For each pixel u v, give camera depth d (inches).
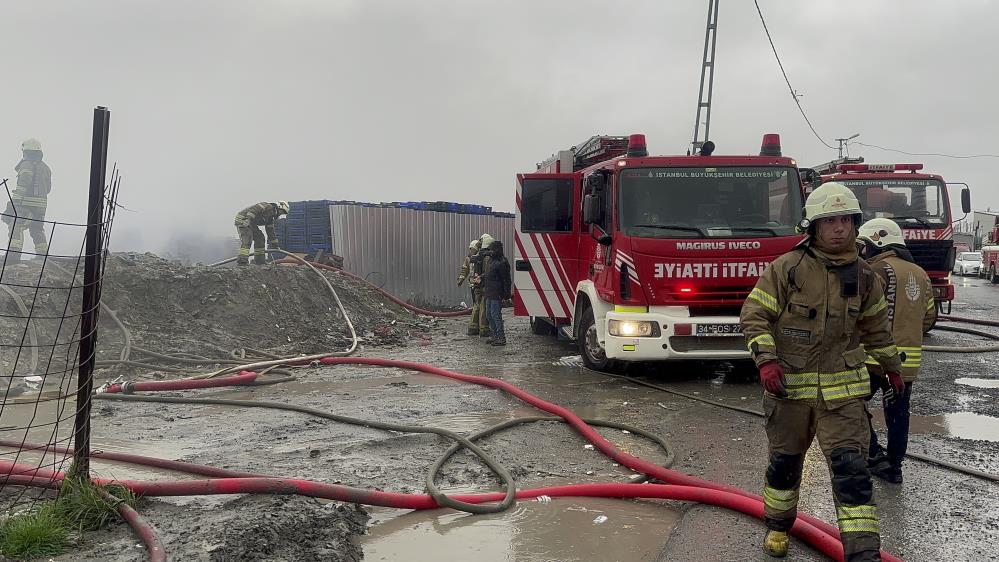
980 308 737.0
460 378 358.9
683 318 334.6
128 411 290.0
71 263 470.6
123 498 159.9
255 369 381.1
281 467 210.1
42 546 140.3
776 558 148.3
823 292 136.1
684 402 308.8
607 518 172.6
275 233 684.1
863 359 137.3
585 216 357.4
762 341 137.1
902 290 192.9
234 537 142.8
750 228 342.3
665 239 335.9
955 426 262.5
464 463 217.3
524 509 178.4
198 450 230.8
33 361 355.3
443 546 156.6
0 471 174.2
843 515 130.8
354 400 312.5
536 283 418.9
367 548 155.4
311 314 546.9
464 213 862.5
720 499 173.6
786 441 141.9
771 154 367.6
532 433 253.3
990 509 178.9
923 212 541.6
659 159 348.5
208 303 481.1
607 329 348.2
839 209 133.9
